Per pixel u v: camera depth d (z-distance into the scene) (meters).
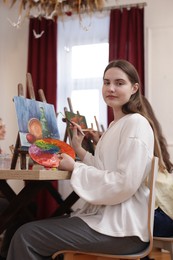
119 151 1.46
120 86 1.63
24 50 4.15
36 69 3.92
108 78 1.65
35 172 1.32
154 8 3.64
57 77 3.90
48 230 1.32
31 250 1.31
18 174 1.34
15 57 4.18
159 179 1.89
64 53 3.94
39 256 1.33
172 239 1.72
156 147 1.80
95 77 3.81
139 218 1.39
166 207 1.84
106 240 1.33
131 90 1.67
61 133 3.75
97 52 3.84
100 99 3.77
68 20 3.94
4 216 1.57
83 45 3.89
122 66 1.65
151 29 3.59
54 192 2.63
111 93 1.63
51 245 1.32
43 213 3.65
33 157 1.59
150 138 1.48
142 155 1.40
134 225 1.35
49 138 1.92
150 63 3.55
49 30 3.92
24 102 1.95
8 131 4.12
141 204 1.43
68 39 3.93
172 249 1.72
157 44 3.56
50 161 1.61
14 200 1.57
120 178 1.37
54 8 3.12
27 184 1.58
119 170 1.40
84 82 3.85
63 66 3.93
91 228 1.35
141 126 1.47
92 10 3.23
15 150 1.87
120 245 1.35
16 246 1.30
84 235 1.33
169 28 3.54
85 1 3.08
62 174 1.43
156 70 3.53
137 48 3.58
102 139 1.63
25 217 2.09
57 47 3.94
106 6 3.79
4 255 2.19
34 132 1.93
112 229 1.34
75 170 1.45
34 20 3.98
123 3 3.77
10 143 4.11
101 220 1.37
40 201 3.68
